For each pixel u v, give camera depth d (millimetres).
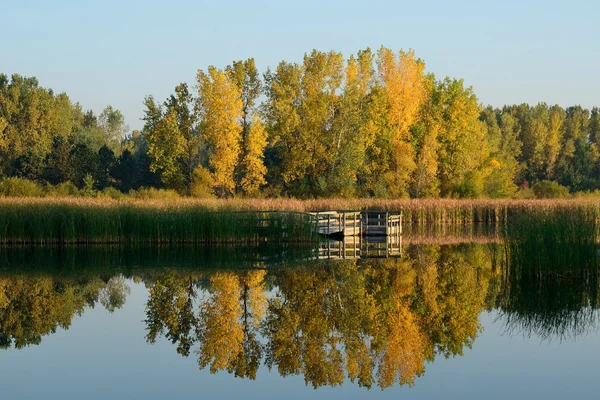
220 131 50781
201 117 53562
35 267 22625
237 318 15148
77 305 16578
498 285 18766
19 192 44688
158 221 28938
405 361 11617
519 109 110250
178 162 55000
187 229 29125
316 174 55156
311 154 54281
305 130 54125
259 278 20469
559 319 14539
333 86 55562
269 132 55156
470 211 43906
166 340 13258
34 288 18797
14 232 28344
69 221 28547
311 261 24562
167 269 22281
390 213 38906
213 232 29297
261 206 33469
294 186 54812
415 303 16562
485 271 21688
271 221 29656
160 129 53188
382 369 11195
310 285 19281
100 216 28719
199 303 16781
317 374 10992
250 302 16891
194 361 11805
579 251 17781
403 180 53969
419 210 43250
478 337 13195
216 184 51469
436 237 34125
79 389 10141
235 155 50906
